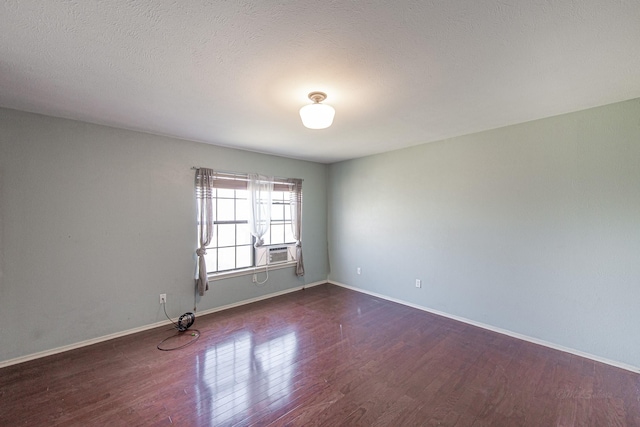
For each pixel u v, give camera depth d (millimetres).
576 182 2645
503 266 3141
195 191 3658
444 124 2988
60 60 1691
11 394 2107
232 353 2730
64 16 1300
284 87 2080
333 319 3580
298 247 4789
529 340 2961
